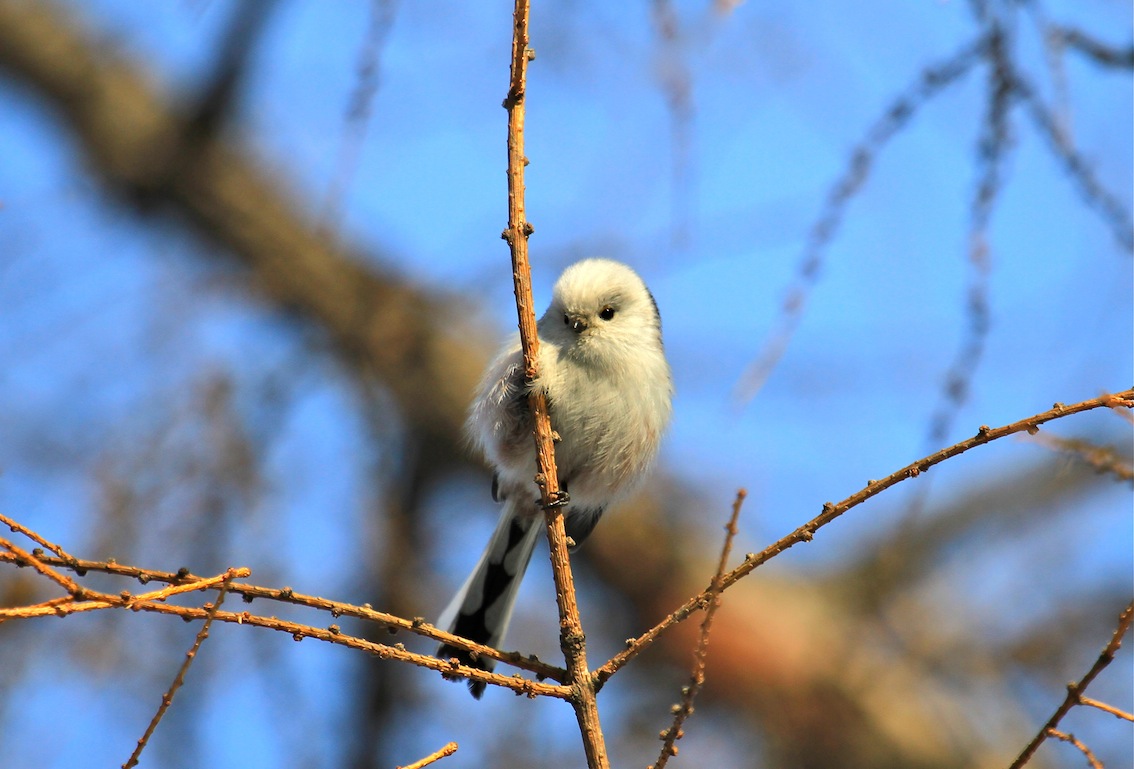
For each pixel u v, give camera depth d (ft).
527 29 19.69
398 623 16.76
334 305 40.22
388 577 36.68
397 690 37.09
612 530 40.09
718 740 39.75
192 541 32.22
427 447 41.16
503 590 27.48
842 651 40.06
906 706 39.40
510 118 20.26
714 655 39.52
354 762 36.47
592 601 42.09
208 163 41.14
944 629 42.24
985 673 41.22
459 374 40.70
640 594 40.50
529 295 20.67
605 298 28.25
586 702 17.53
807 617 40.93
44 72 41.32
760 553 16.79
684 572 40.11
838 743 38.83
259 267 40.37
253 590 15.71
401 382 40.47
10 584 29.50
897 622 42.19
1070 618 41.88
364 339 40.27
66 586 14.71
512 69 19.94
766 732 39.47
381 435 38.96
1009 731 39.70
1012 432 16.74
